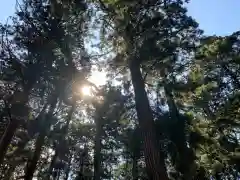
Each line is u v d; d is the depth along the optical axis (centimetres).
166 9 1044
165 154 1023
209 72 1407
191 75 1046
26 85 1091
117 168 2038
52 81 1148
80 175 1703
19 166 1471
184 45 997
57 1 998
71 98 1341
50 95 1216
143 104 841
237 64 1442
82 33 1115
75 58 1098
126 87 1284
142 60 895
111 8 988
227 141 949
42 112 1223
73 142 1823
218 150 940
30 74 1084
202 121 1008
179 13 1062
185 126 989
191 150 935
